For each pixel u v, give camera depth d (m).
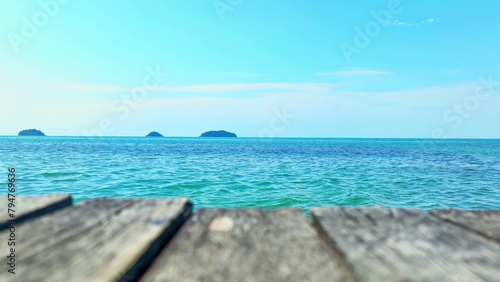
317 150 55.75
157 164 25.78
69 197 1.73
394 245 1.11
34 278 0.84
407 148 70.56
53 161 27.56
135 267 0.93
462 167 25.16
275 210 1.56
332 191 13.40
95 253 0.99
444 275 0.89
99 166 23.50
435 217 1.48
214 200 11.45
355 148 67.62
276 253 1.04
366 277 0.87
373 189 14.16
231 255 1.03
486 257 1.02
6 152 41.00
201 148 61.25
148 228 1.21
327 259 1.00
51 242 1.09
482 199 12.34
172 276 0.88
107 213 1.43
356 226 1.31
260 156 37.75
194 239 1.17
